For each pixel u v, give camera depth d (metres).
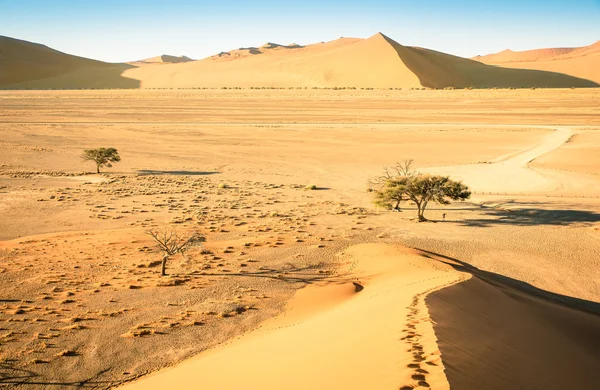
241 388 12.85
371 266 31.39
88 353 19.41
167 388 14.63
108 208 51.22
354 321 17.39
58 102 187.12
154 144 102.69
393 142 100.88
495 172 71.81
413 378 10.17
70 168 79.31
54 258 33.41
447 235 41.72
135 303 25.16
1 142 100.88
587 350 18.50
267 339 18.36
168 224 44.56
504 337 16.28
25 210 49.44
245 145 101.12
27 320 22.73
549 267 33.69
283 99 185.50
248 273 30.62
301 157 89.62
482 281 25.23
